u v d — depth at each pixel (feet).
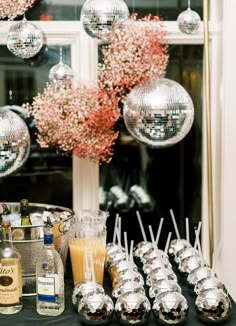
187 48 6.94
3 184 6.90
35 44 5.88
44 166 6.92
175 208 7.12
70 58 6.82
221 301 5.00
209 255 6.77
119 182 7.03
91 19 5.37
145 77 6.26
